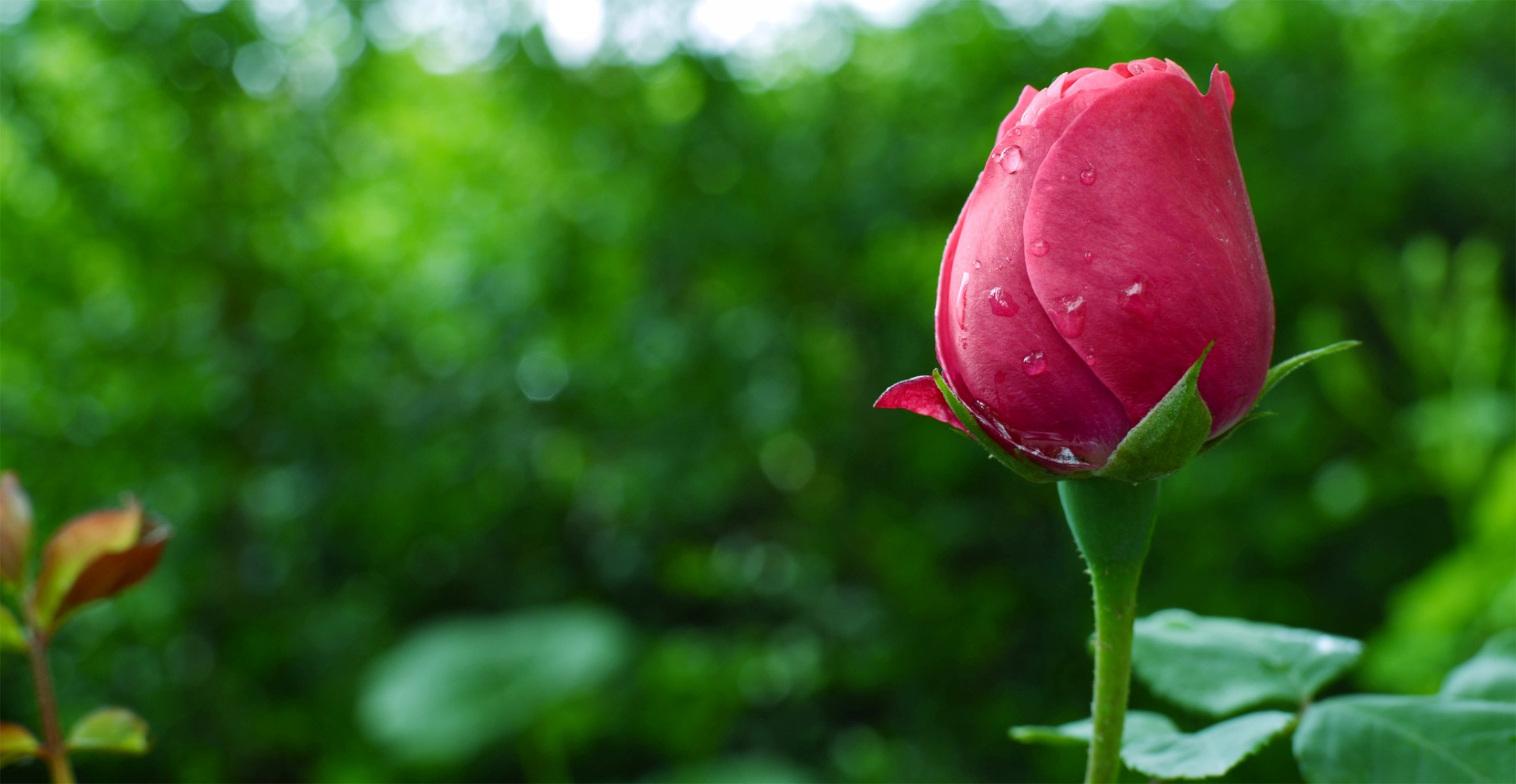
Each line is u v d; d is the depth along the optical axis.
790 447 1.63
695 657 1.42
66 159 1.34
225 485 1.42
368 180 1.60
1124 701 0.38
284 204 1.49
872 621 1.52
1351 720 0.40
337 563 1.50
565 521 1.62
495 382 1.53
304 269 1.49
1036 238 0.37
